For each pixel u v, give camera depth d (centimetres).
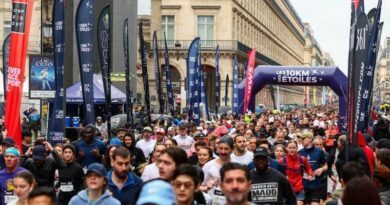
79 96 2669
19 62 1270
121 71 4319
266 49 8419
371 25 1436
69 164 1002
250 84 2973
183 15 5766
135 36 4472
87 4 1603
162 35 5775
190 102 2680
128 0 4391
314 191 1217
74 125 2659
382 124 1864
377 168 697
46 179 992
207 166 876
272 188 799
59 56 1382
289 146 1158
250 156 1012
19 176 724
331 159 1385
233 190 522
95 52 3475
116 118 2522
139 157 1221
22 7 1281
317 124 2675
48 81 1652
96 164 703
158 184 426
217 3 5725
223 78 5716
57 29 1380
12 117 1252
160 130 1421
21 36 1277
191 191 526
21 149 1248
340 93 2898
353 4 1150
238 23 6178
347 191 486
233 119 2670
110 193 716
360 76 1155
